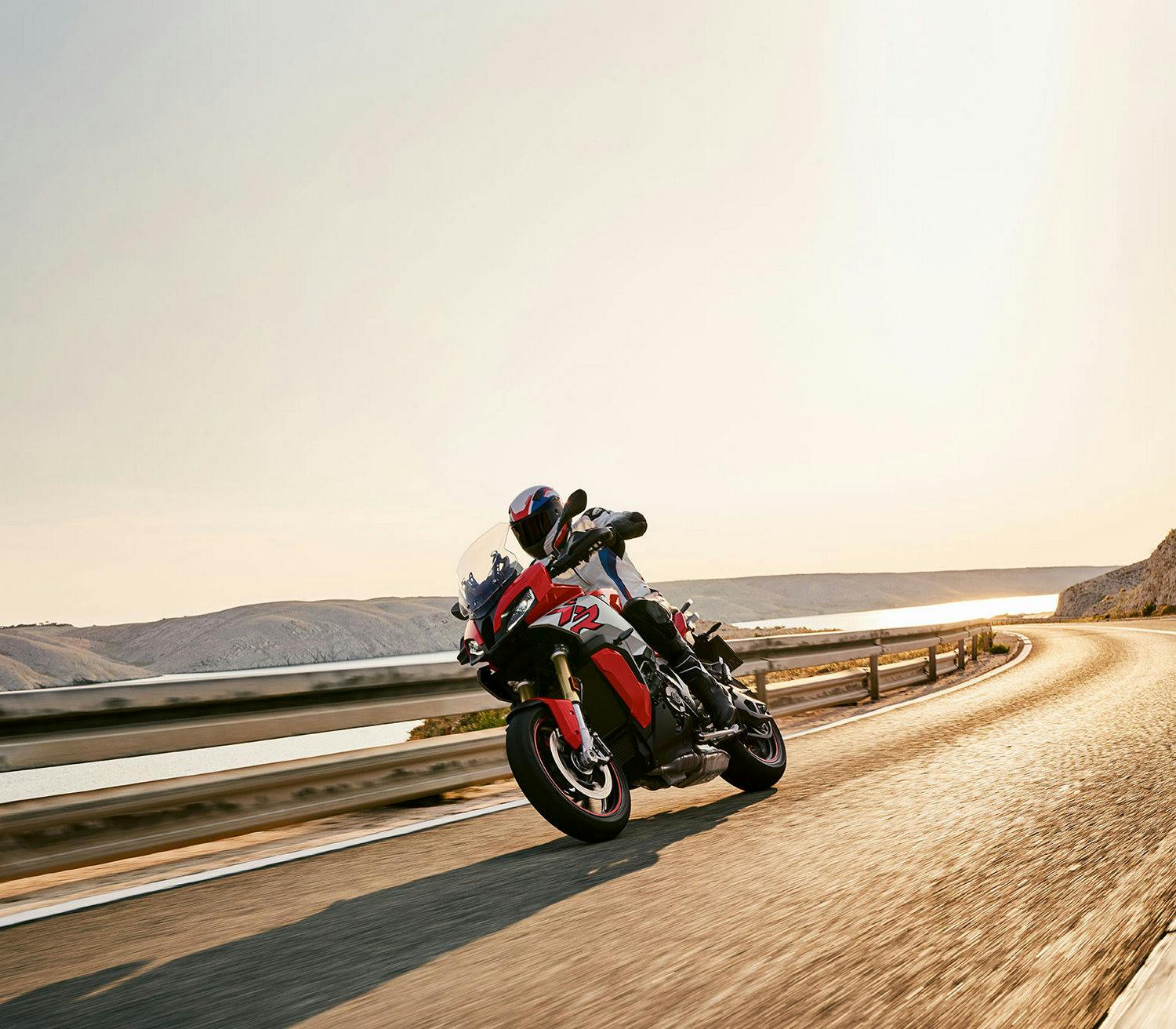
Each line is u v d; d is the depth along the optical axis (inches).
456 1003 91.7
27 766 157.9
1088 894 115.7
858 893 121.9
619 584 191.2
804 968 94.7
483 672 180.5
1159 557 2327.8
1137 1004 81.4
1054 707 340.5
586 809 171.9
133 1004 99.7
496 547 179.8
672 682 190.2
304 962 110.1
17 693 159.5
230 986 103.3
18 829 154.5
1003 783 197.5
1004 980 88.7
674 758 184.1
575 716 165.8
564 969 99.4
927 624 535.2
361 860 171.6
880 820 168.6
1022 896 116.2
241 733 190.2
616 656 176.4
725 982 92.1
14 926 139.5
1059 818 160.9
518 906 128.3
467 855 169.6
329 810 201.8
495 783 266.8
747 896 124.0
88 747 166.7
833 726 332.8
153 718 178.9
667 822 185.3
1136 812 162.7
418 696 233.6
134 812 169.3
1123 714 308.5
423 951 111.0
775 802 195.9
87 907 148.4
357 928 124.0
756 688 351.3
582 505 166.7
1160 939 98.0
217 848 197.9
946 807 175.8
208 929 130.1
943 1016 80.6
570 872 147.0
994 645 829.8
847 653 418.6
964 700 394.6
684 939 107.0
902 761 238.1
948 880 125.4
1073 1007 81.5
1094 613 2842.0
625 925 114.7
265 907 141.2
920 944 100.1
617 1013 85.8
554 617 170.1
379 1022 88.0
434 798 243.4
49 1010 99.7
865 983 89.7
